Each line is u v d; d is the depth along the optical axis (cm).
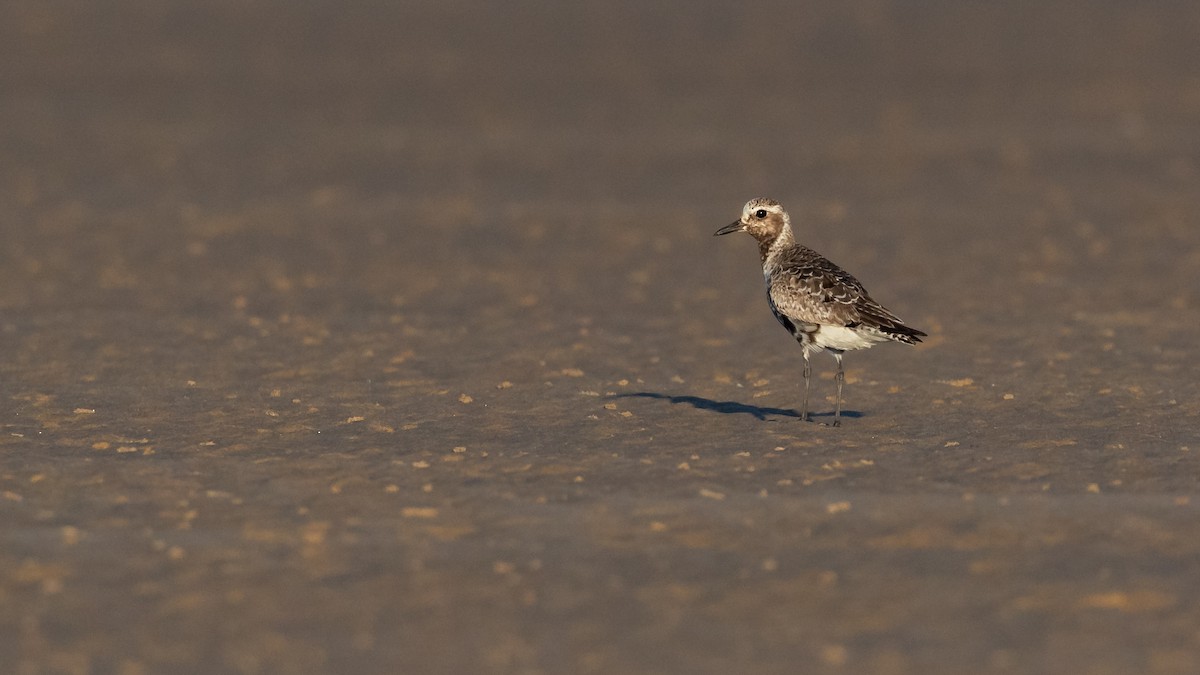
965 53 5384
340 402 1638
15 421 1530
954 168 3581
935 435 1456
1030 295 2292
